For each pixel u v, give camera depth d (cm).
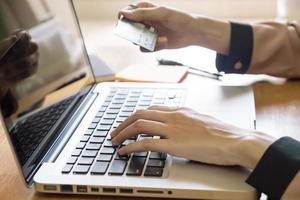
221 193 55
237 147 58
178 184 56
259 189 56
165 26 97
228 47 93
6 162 69
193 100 83
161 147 62
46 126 69
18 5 70
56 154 65
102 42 125
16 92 63
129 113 78
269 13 171
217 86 89
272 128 73
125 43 122
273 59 94
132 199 57
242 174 58
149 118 66
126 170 60
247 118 75
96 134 71
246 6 172
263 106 81
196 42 97
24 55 67
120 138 66
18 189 62
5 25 64
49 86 74
